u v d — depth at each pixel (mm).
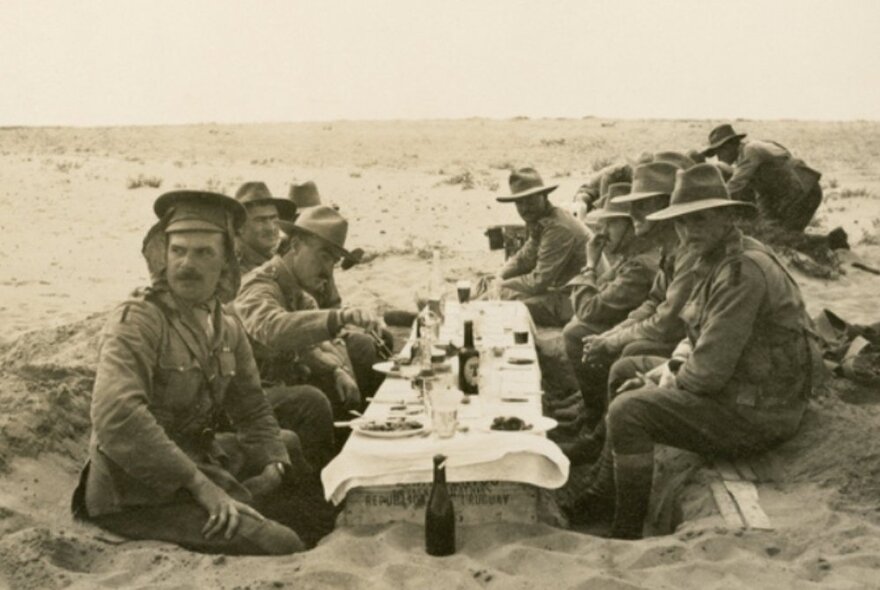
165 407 4422
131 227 17859
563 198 22188
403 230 17656
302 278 5820
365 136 48969
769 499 4840
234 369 4656
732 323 4957
